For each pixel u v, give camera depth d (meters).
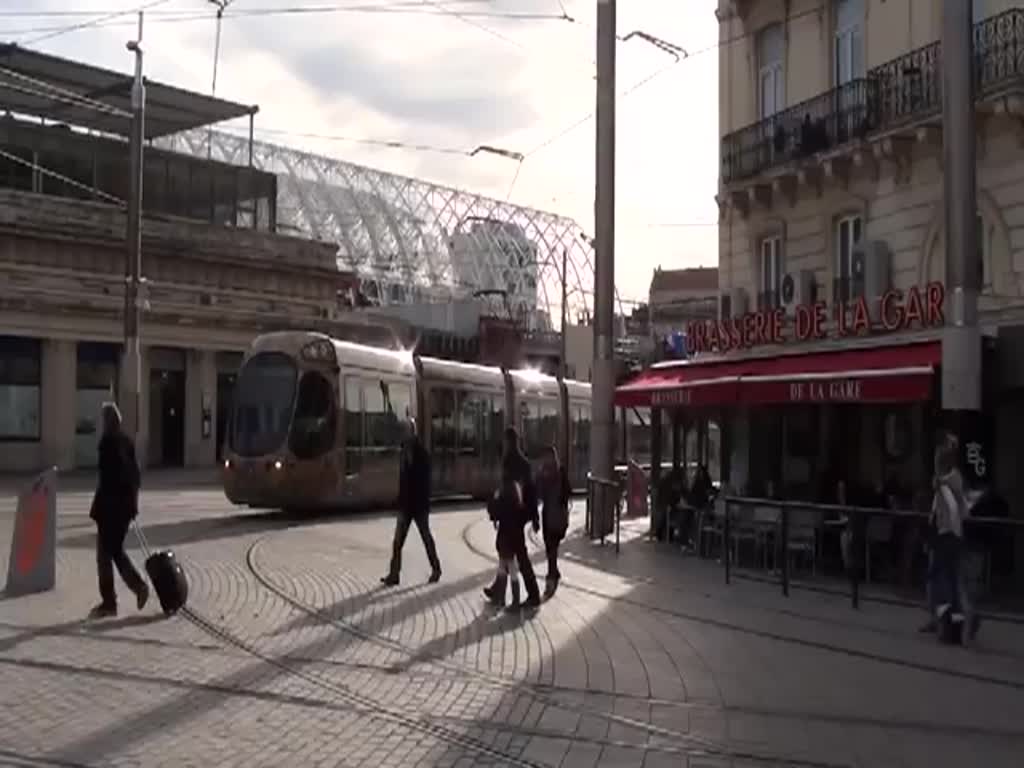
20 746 7.33
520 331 66.56
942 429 14.57
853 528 14.20
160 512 24.72
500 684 9.38
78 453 40.56
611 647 11.05
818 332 20.44
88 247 40.25
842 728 8.34
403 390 27.83
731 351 23.16
